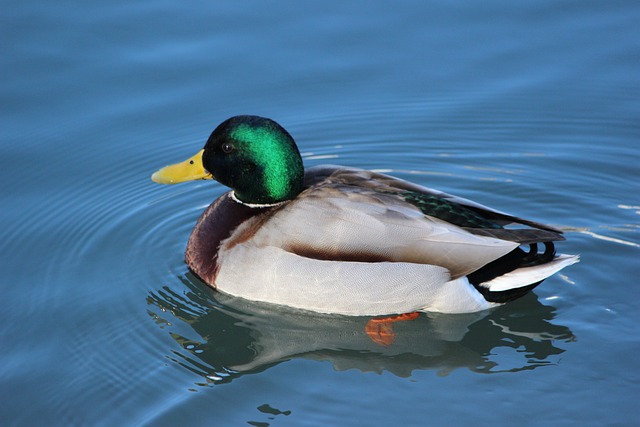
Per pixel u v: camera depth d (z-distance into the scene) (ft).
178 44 55.67
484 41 55.77
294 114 52.19
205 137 50.34
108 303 39.37
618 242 41.70
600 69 53.52
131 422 32.55
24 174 48.11
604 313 37.37
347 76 54.13
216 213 39.83
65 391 34.32
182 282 40.63
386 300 36.73
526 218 44.27
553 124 50.83
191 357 36.11
